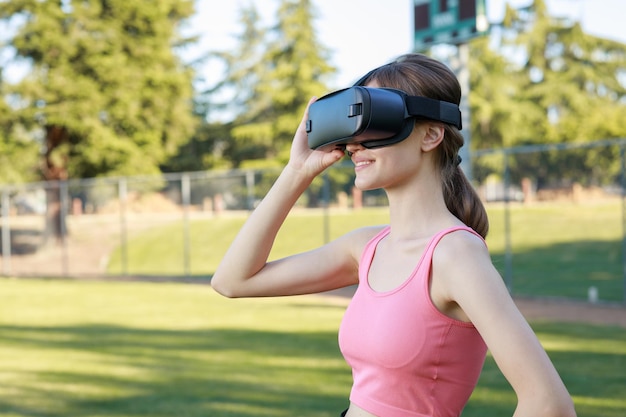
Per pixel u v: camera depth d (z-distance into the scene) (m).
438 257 1.34
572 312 12.17
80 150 29.48
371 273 1.47
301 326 11.02
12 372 7.69
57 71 28.58
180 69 33.25
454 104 1.46
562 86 43.81
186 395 6.50
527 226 19.89
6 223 24.25
